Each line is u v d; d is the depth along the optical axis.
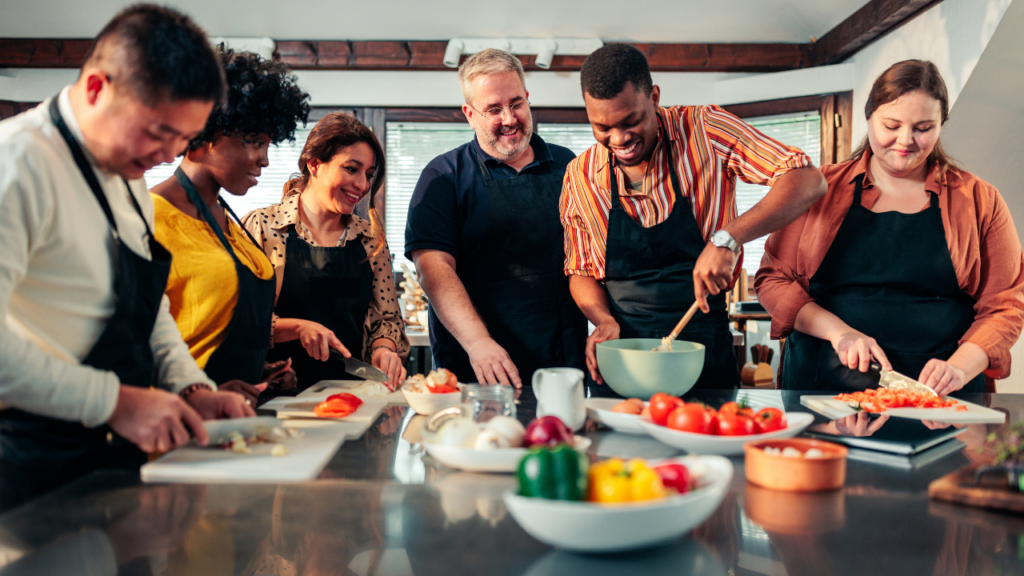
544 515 0.67
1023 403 1.48
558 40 5.23
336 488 0.92
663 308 1.83
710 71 5.34
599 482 0.71
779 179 1.67
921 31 4.05
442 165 2.18
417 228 2.10
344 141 1.97
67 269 1.05
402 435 1.20
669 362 1.40
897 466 1.01
